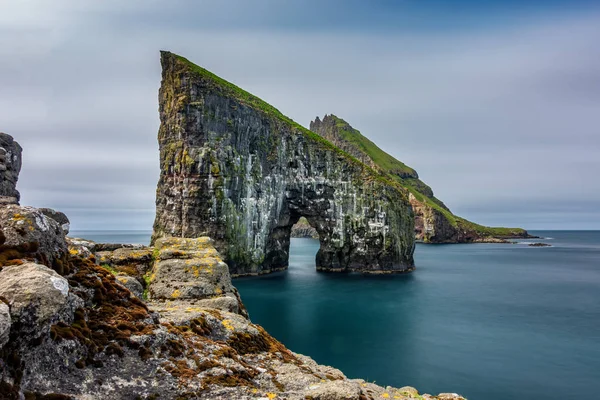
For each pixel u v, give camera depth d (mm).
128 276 19000
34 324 7809
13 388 7051
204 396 9219
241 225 96875
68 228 18859
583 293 80688
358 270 113000
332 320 57250
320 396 10078
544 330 52375
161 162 99750
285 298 73500
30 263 9008
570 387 34312
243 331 14039
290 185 111812
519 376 36656
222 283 20703
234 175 94188
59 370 8156
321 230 114875
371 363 39844
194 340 11781
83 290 10680
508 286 88938
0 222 9867
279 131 110375
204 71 108562
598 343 46781
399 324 55125
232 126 95625
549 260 152375
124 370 9180
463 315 60781
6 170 25344
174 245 24094
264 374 11336
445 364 39625
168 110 97125
